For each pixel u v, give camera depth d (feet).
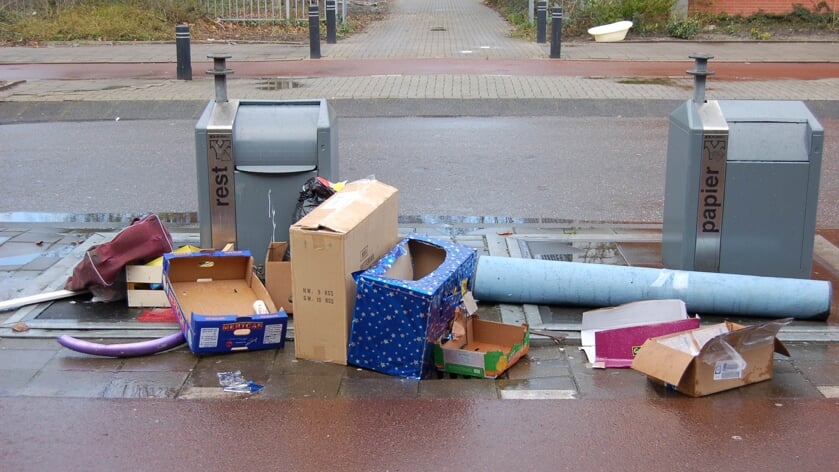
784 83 50.24
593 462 12.80
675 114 20.20
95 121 42.57
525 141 37.55
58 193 29.32
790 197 19.12
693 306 18.21
